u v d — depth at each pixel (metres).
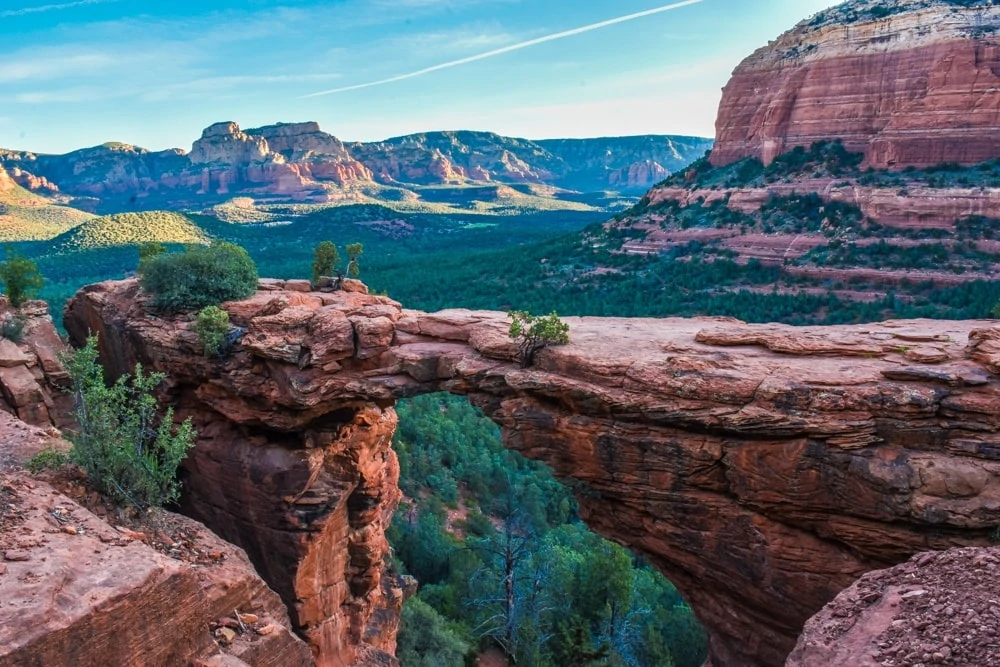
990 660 8.97
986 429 16.17
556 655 35.62
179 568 12.39
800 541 18.33
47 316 30.23
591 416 20.52
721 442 18.66
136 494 17.48
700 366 19.20
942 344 18.80
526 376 21.38
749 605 19.86
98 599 10.87
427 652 34.31
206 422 29.03
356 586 30.53
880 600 10.91
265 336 25.88
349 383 24.97
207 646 12.96
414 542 46.59
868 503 16.81
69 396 28.03
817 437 17.33
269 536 27.64
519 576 40.72
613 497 20.86
